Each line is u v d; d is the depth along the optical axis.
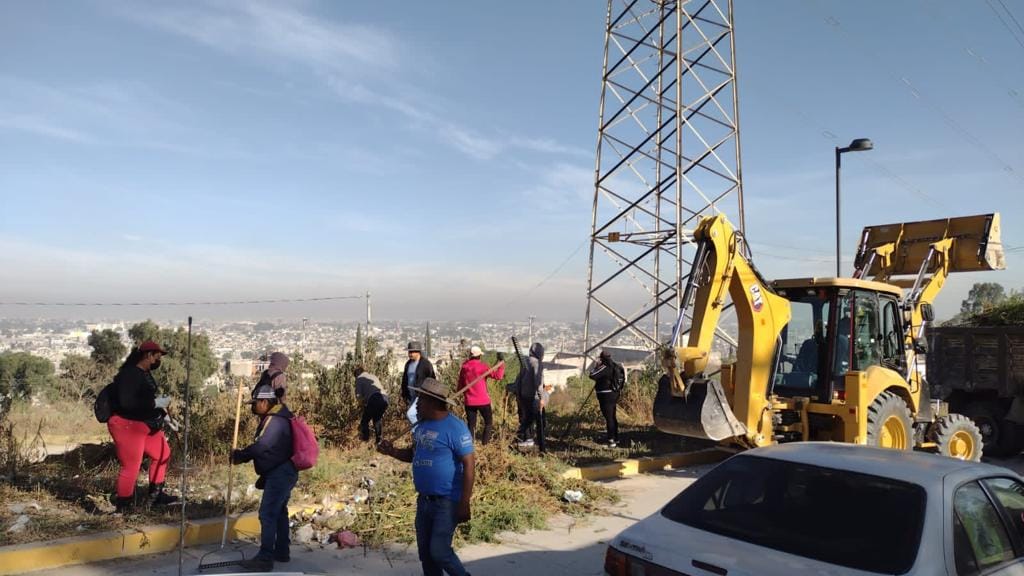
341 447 10.91
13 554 5.96
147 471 8.99
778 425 10.36
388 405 11.84
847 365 10.23
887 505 3.91
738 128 18.88
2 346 36.59
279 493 6.19
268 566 6.12
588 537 7.55
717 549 3.85
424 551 5.21
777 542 3.88
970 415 13.90
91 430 13.93
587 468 10.59
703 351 9.61
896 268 13.42
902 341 11.21
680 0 17.91
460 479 5.17
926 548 3.60
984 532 4.04
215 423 10.23
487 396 11.06
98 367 31.88
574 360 30.64
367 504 8.01
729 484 4.49
